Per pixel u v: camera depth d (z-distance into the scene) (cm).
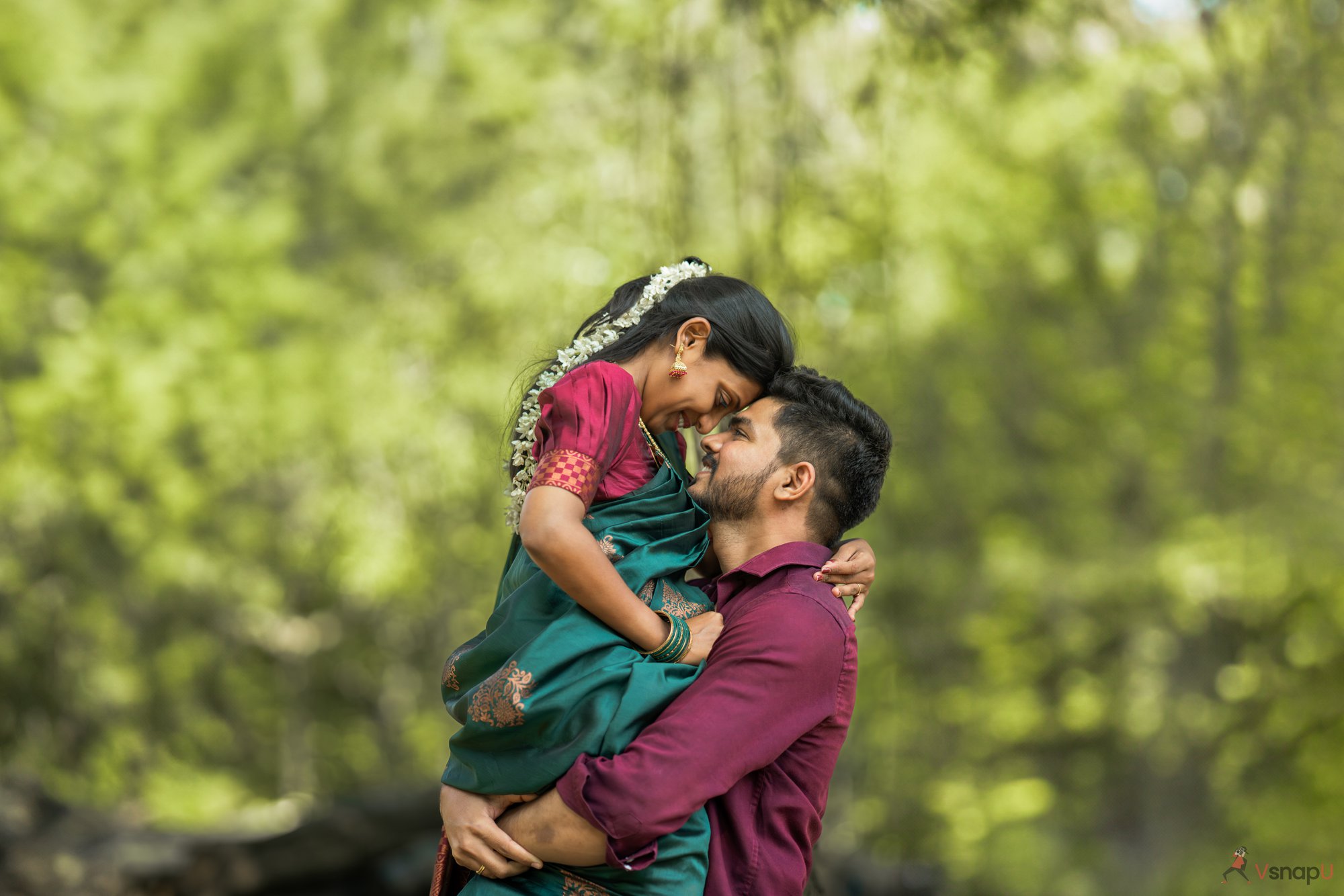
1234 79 1039
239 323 1886
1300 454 2012
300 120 2053
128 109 1864
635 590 299
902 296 2008
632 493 311
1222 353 1956
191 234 1864
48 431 1764
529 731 288
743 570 318
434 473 2020
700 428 330
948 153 1856
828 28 661
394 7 1995
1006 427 2206
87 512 1902
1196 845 2128
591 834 282
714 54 679
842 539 351
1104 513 2227
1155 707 2194
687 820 291
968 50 680
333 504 2050
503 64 1895
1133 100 1689
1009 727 2280
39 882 954
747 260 678
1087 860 2230
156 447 1908
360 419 1950
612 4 1230
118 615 2028
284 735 2280
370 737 2391
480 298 1914
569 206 1500
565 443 294
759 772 306
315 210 2053
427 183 2022
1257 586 2003
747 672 293
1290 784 2086
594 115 1349
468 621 2222
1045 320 2145
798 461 324
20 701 1873
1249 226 1627
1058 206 1948
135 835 1022
